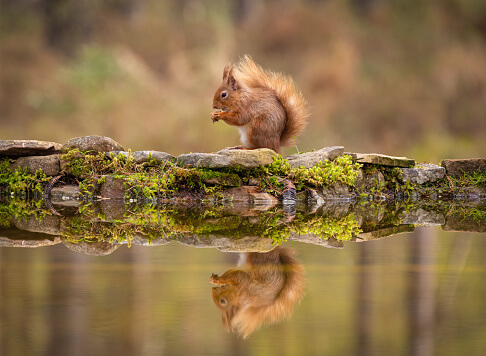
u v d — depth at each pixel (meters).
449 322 3.96
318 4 39.19
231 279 5.10
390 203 11.34
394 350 3.48
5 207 10.01
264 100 11.16
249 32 36.44
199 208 10.08
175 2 38.66
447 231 8.02
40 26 36.06
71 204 10.49
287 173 11.19
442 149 26.12
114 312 4.12
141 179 10.98
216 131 24.91
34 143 11.62
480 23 37.41
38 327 3.80
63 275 5.19
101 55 29.59
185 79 30.83
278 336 3.70
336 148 11.94
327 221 8.80
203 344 3.56
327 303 4.40
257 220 8.77
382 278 5.17
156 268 5.51
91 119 26.30
